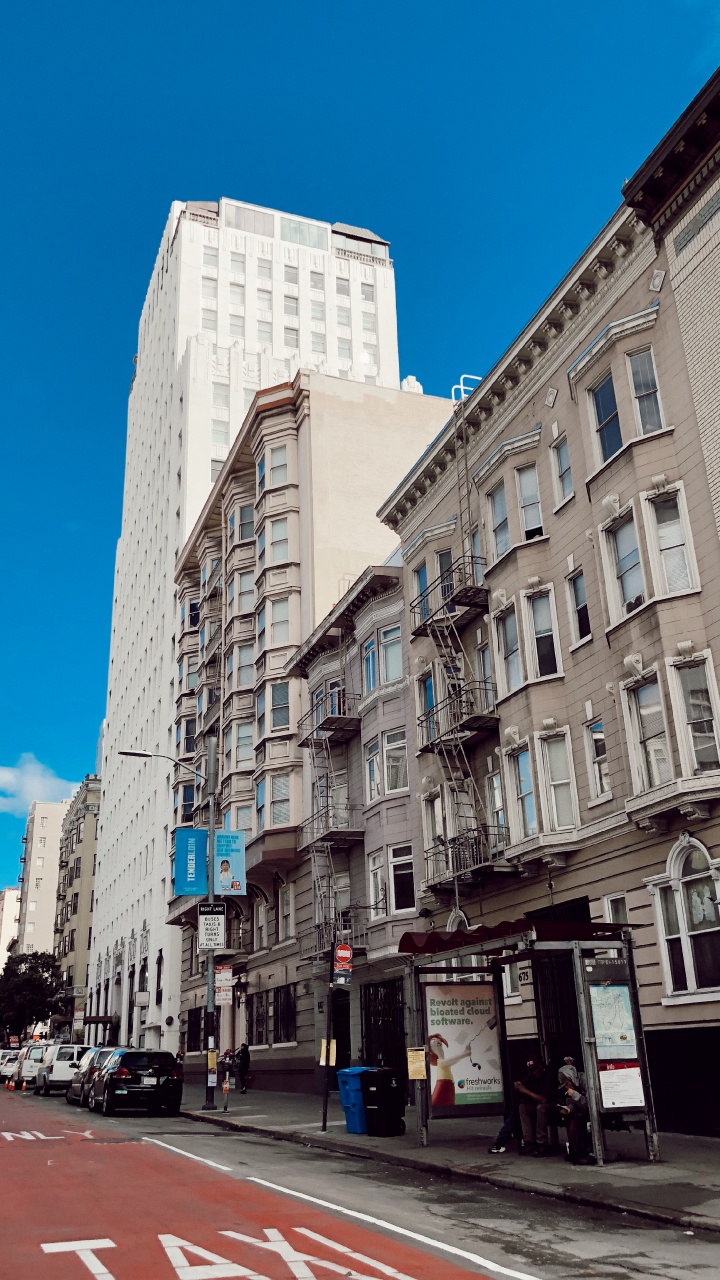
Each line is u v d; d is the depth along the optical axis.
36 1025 99.94
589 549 20.19
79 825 104.94
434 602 26.91
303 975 33.31
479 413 25.06
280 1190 11.92
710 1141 15.09
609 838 18.89
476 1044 16.72
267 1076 35.69
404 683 28.58
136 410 87.75
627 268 19.80
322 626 32.94
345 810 31.38
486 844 22.94
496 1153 14.55
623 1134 15.95
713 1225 9.39
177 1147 16.89
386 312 73.00
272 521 39.22
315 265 71.69
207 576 50.62
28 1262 8.24
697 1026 16.16
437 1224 9.88
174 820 54.31
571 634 20.78
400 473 39.53
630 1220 10.08
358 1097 17.86
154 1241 9.01
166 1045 51.91
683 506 17.69
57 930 110.94
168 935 54.56
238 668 40.91
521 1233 9.46
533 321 22.31
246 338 67.62
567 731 20.59
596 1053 13.41
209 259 68.81
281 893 36.56
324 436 38.81
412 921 26.64
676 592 17.38
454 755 24.78
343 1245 8.81
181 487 61.62
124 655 83.19
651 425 18.70
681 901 16.77
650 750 18.00
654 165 18.06
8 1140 18.44
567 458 21.72
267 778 36.38
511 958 16.44
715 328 17.17
